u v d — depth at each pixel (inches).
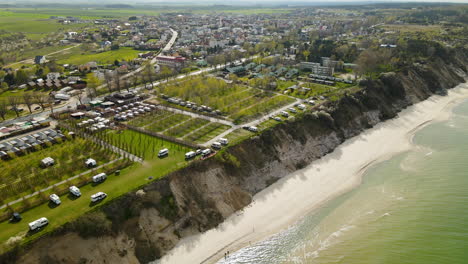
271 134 5708.7
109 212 3735.2
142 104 7504.9
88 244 3425.2
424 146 6092.5
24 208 3757.4
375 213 4335.6
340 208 4471.0
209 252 3732.8
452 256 3565.5
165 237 3801.7
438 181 4894.2
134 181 4288.9
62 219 3572.8
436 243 3750.0
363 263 3538.4
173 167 4626.0
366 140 6432.1
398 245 3762.3
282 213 4379.9
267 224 4180.6
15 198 3966.5
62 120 6530.5
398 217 4222.4
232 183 4687.5
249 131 5935.0
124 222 3735.2
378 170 5393.7
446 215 4175.7
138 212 3848.4
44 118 6633.9
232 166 4864.7
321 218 4284.0
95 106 7391.7
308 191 4852.4
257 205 4525.1
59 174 4458.7
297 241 3907.5
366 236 3927.2
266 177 5049.2
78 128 6058.1
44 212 3708.2
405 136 6579.7
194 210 4163.4
